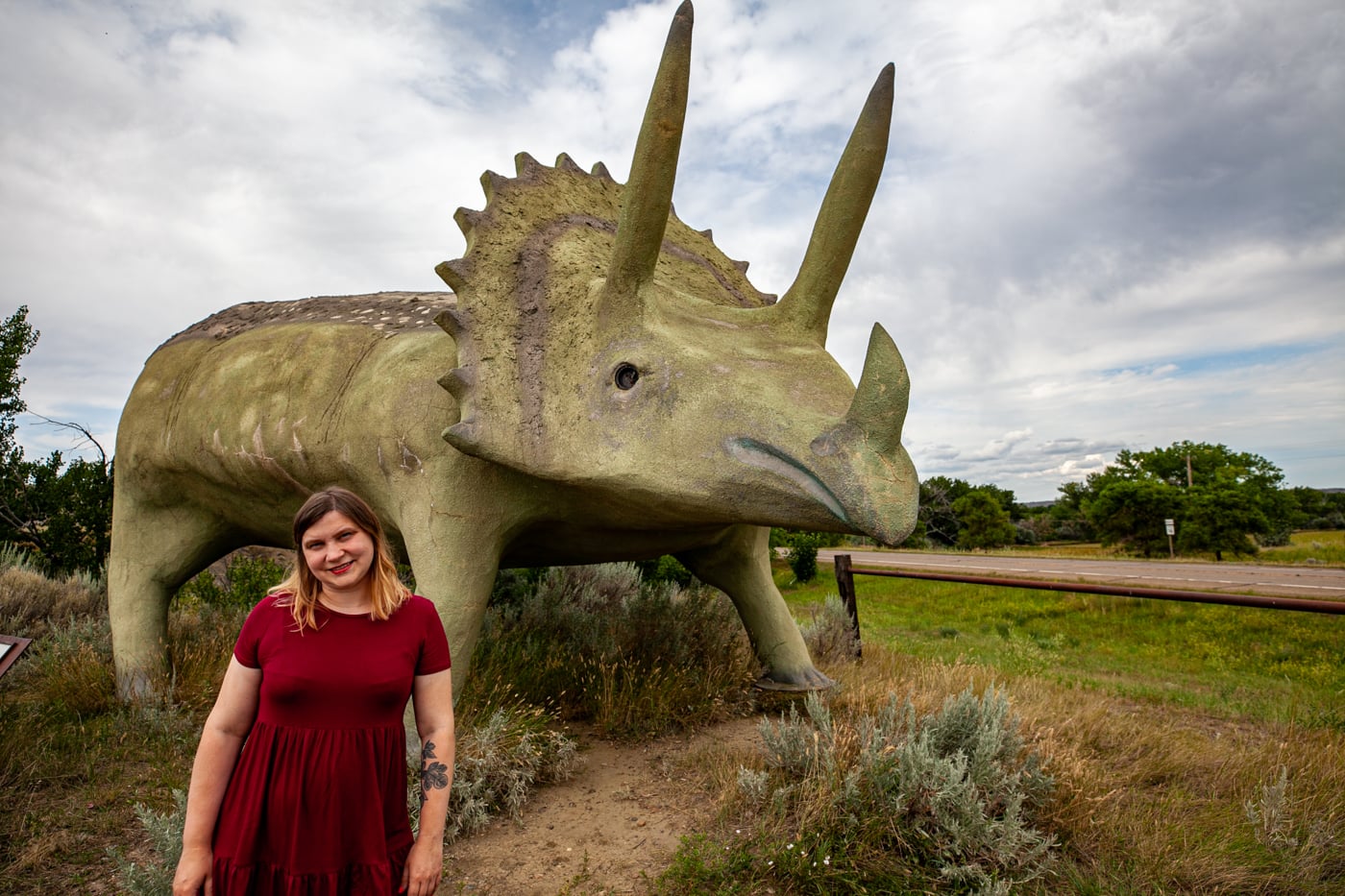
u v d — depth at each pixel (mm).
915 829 2904
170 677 4918
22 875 3002
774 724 4289
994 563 23641
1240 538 26094
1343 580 14805
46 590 7352
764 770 3553
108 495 10195
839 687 4699
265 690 1790
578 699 4758
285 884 1728
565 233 3582
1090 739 4141
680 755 4070
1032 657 7992
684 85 2732
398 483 3832
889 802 3008
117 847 3127
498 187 3576
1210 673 8211
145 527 5168
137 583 5105
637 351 2984
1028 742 3684
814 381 2797
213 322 5586
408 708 3627
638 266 3010
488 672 4645
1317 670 8062
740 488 2668
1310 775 3562
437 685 1945
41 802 3561
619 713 4410
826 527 2549
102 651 5496
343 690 1780
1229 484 31266
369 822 1789
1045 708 4555
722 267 4211
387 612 1872
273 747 1771
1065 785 3223
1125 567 20344
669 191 2893
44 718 4434
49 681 4945
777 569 23000
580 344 3180
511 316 3355
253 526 5000
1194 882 2807
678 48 2689
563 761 3822
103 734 4309
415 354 4023
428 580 3648
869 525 2330
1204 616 11500
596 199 3928
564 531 3914
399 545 4352
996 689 4770
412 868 1828
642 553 4199
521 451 3160
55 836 3258
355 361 4309
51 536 10156
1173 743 4141
